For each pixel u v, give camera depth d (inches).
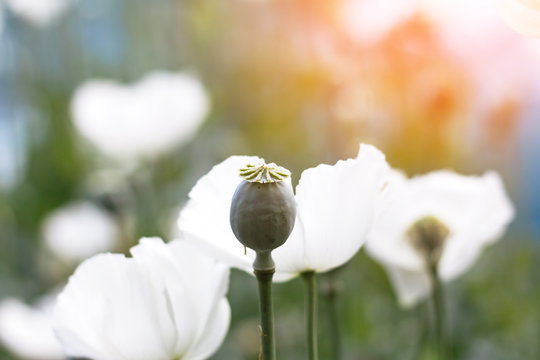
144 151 66.9
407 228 30.7
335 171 22.3
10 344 53.4
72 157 89.3
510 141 66.7
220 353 58.2
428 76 53.9
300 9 64.4
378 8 53.4
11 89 91.7
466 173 64.8
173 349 23.5
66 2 94.7
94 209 75.7
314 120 68.6
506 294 61.3
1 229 83.4
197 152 77.7
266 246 20.8
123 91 67.9
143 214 67.4
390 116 56.3
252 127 76.4
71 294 23.2
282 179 20.9
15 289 78.0
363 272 59.7
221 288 23.1
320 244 22.8
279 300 62.1
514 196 67.8
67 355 26.9
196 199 22.7
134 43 95.0
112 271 23.0
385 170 22.9
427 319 38.4
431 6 52.8
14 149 88.9
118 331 23.1
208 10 81.4
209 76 80.4
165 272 23.1
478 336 56.6
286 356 55.2
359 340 53.3
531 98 69.2
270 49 75.5
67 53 96.1
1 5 91.4
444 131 56.6
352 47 54.6
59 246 75.4
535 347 55.9
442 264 31.3
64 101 92.0
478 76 63.2
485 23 60.3
